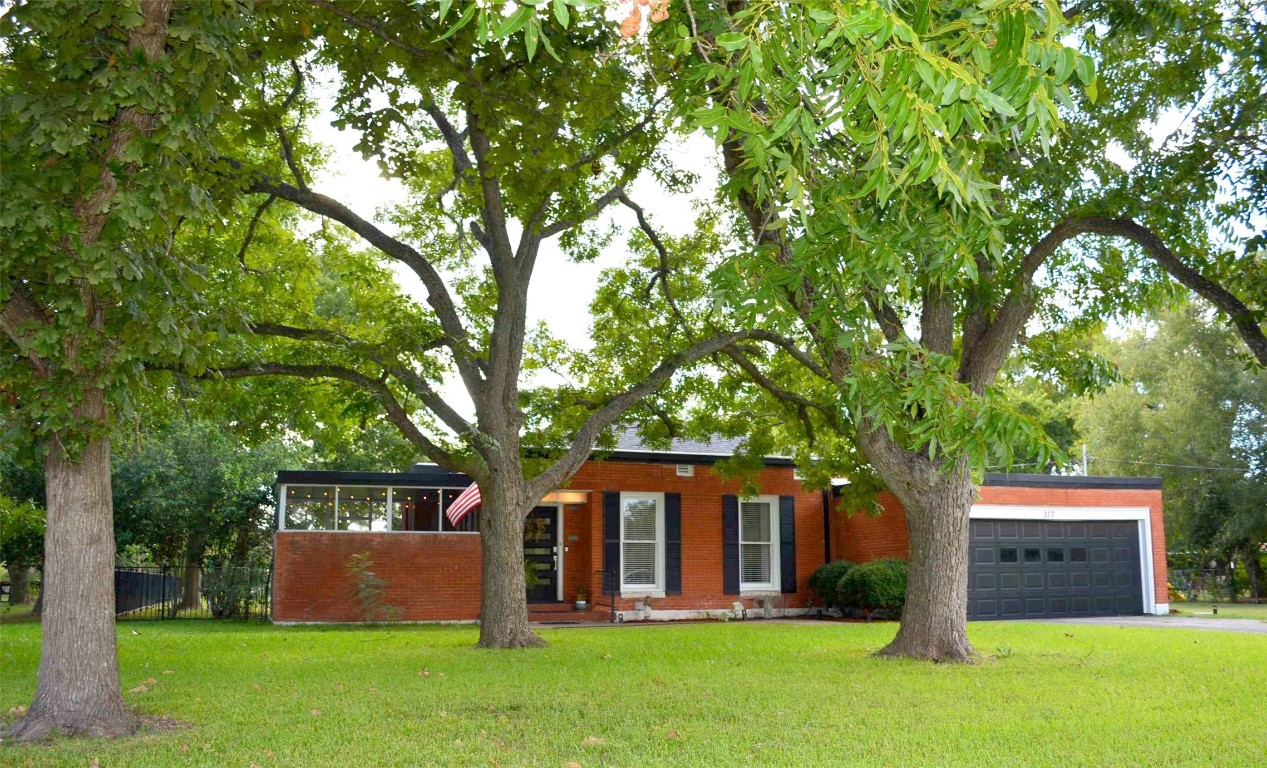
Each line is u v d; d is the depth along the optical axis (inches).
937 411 194.2
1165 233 428.1
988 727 283.6
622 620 832.9
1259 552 1409.9
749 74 142.1
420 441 534.0
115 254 253.4
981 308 455.8
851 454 700.7
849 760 239.9
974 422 186.4
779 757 243.0
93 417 278.7
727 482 913.5
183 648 525.7
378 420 642.8
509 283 563.5
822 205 198.5
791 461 927.7
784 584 920.9
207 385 490.9
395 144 498.9
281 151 601.0
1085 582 925.8
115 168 263.9
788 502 937.5
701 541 897.5
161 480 949.8
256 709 313.1
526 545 874.1
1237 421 1406.3
